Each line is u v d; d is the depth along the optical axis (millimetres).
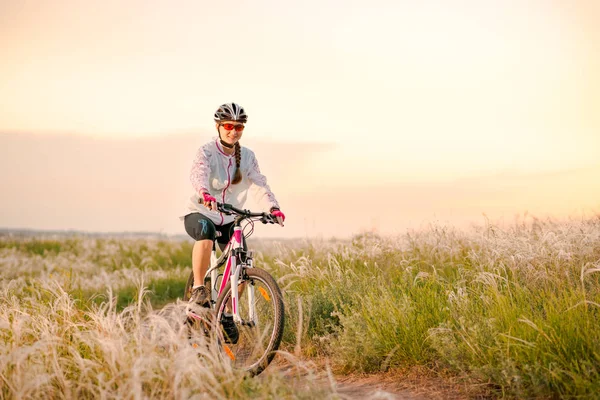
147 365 3998
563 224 7129
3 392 3910
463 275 6523
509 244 6637
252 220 5383
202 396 3674
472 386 4133
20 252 19828
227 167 5523
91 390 3855
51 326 4922
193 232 5410
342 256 8312
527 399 3857
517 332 4402
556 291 5590
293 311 5980
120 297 9734
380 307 5344
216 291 5461
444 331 4617
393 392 4305
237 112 5398
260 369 4656
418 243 8305
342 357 4988
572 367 3871
